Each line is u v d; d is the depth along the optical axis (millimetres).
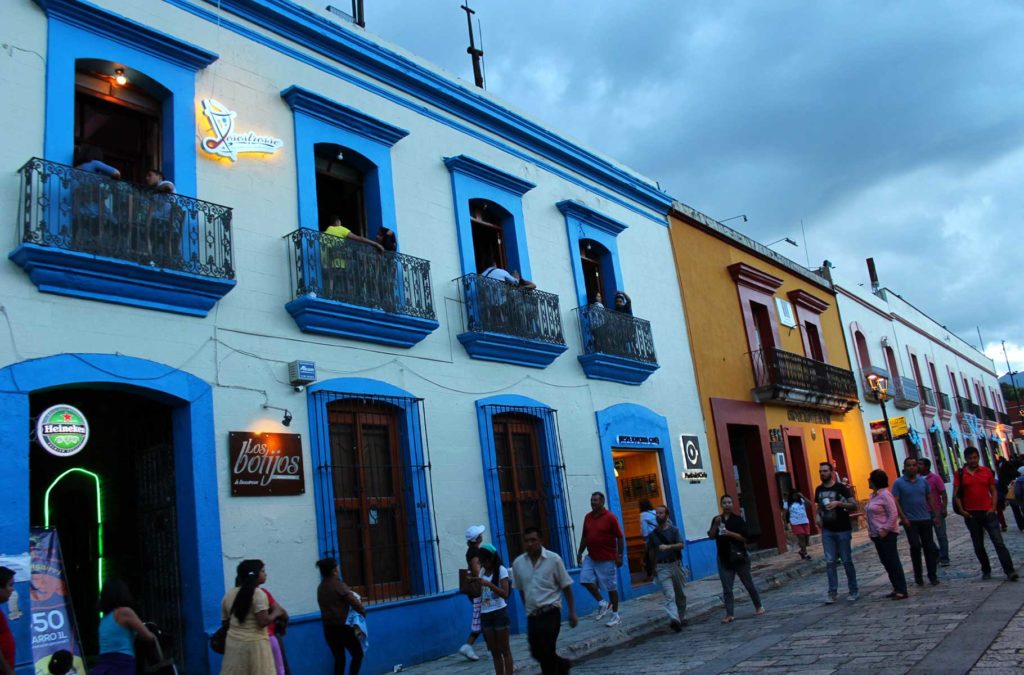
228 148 9945
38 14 8547
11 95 8133
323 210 11477
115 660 6184
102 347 8188
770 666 7418
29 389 7578
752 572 16000
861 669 6727
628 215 17656
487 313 12453
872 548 18031
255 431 9266
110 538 9430
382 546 10477
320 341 10258
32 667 7000
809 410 22859
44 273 7777
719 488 17625
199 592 8359
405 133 12227
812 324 25016
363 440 10625
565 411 13961
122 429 9758
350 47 11805
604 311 15133
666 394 16906
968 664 6387
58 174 7992
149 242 8531
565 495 13305
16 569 7141
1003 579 10633
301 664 8891
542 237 14875
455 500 11406
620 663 8984
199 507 8555
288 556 9227
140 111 9523
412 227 12172
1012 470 17062
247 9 10656
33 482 9141
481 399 12305
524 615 11852
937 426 35906
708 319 19250
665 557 10969
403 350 11305
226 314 9344
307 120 10992
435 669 9570
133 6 9461
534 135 15133
